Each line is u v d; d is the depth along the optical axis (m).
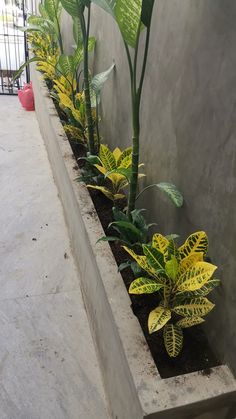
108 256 1.12
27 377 1.14
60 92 1.98
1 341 1.23
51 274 1.53
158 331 0.91
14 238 1.71
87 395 1.11
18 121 3.03
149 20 0.81
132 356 0.82
